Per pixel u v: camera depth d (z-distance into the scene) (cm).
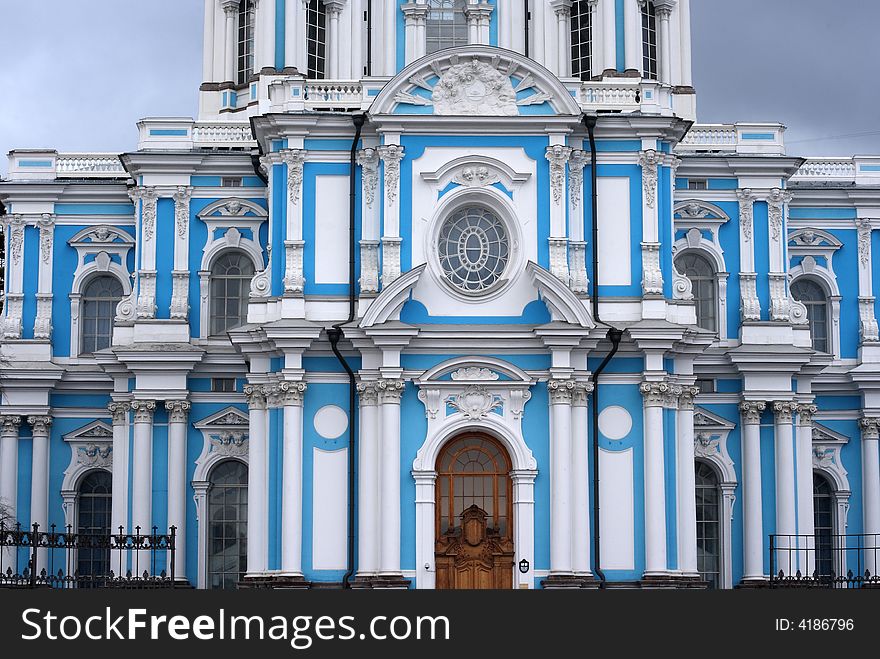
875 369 6400
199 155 6075
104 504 6306
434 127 5491
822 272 6506
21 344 6312
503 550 5388
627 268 5547
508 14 6406
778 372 6050
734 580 6006
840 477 6388
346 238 5525
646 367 5459
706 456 6047
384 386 5353
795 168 6222
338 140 5553
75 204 6412
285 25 6384
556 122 5491
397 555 5300
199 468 5962
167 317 6050
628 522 5416
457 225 5522
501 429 5384
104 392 6325
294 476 5369
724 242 6212
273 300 5506
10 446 6266
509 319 5450
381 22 6419
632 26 6431
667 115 5559
